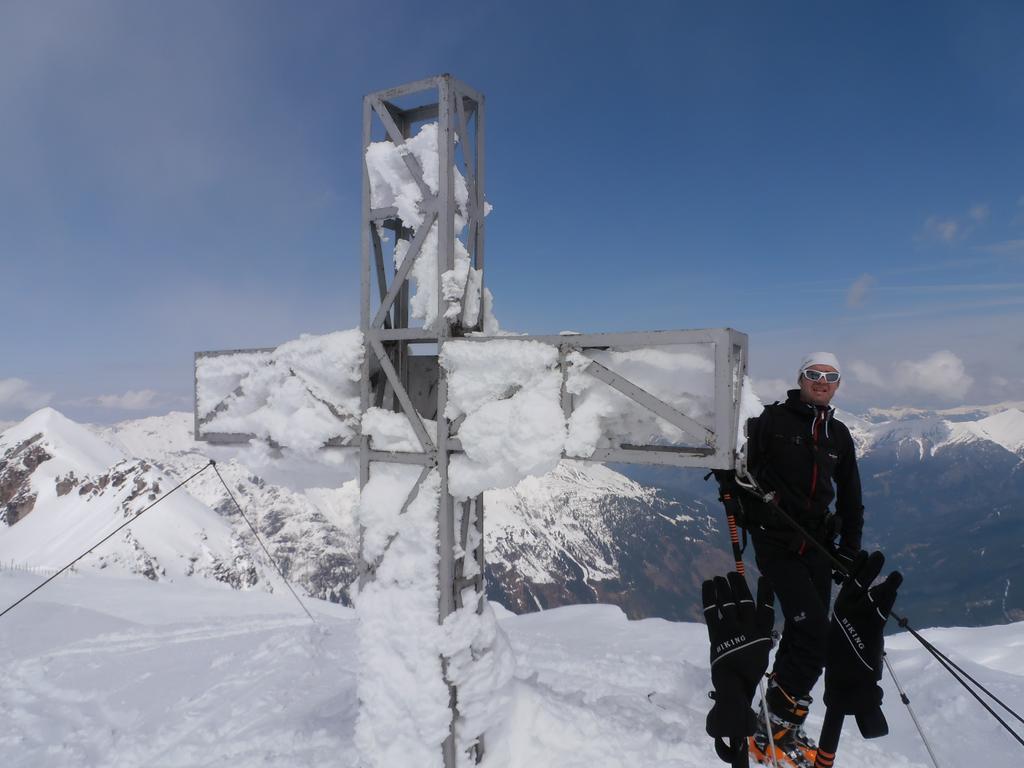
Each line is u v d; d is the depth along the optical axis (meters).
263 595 24.72
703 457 3.04
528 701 3.93
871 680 2.99
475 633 3.78
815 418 3.44
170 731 4.97
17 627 8.67
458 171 3.96
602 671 5.59
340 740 4.27
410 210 3.97
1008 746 3.83
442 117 3.76
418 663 3.68
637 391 3.17
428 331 3.83
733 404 3.12
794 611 3.29
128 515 161.38
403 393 3.90
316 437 4.22
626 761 3.62
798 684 3.28
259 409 4.57
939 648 5.96
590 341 3.29
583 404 3.33
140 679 6.48
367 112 4.16
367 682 3.81
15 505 171.25
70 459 185.25
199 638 8.13
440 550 3.76
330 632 7.90
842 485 3.54
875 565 3.03
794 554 3.43
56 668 7.02
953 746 3.96
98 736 5.12
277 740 4.39
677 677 5.39
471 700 3.71
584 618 8.81
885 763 3.78
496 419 3.48
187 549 156.75
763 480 3.44
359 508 4.05
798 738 3.47
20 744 5.05
